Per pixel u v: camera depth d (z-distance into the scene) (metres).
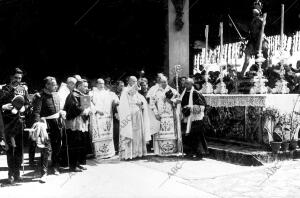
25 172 7.94
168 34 13.20
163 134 9.81
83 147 8.09
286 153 9.06
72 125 7.85
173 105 9.82
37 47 15.06
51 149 7.49
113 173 7.81
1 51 15.20
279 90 9.67
